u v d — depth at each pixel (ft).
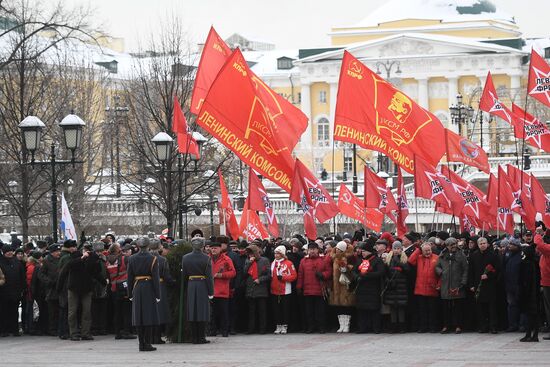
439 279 114.01
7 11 193.36
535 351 97.09
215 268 114.62
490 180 145.07
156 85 221.46
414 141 127.85
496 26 643.86
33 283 122.62
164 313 108.27
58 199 222.89
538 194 137.18
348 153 531.91
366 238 121.08
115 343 112.16
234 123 113.91
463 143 139.54
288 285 117.50
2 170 193.06
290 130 121.70
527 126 137.08
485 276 111.65
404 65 613.93
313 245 117.29
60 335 118.11
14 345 112.27
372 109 126.31
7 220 239.09
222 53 125.90
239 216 243.60
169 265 110.73
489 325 115.75
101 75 366.63
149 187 246.27
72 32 197.16
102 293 119.24
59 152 223.51
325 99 630.33
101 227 250.57
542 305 114.01
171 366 90.74
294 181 117.50
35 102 207.21
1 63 192.65
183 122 154.61
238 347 104.78
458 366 87.45
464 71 606.96
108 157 295.48
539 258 108.27
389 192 139.54
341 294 116.47
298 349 102.01
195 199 243.81
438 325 116.57
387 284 114.32
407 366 87.92
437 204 144.56
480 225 146.92
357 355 96.17
